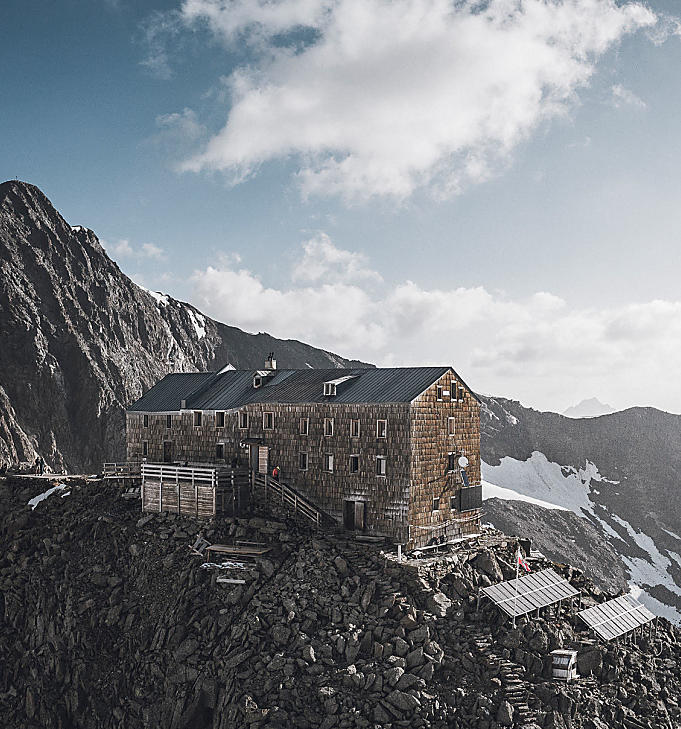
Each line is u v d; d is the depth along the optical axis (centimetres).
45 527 7338
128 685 5628
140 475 7931
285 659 5084
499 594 5775
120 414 16900
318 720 4734
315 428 7081
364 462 6731
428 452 6700
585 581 6844
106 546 6775
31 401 16075
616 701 5316
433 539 6700
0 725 5988
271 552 6162
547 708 4994
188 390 8469
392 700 4803
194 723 5191
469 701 4903
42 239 19188
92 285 19575
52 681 6003
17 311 16950
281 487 6894
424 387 6712
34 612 6488
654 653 6081
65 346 17425
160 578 6206
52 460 15600
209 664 5312
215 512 6688
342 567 5834
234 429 7688
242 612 5578
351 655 5128
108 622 6053
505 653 5350
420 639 5234
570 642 5619
